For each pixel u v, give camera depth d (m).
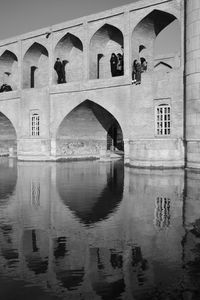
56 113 26.89
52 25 27.08
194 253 5.92
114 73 25.12
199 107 17.83
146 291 4.64
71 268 5.38
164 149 19.14
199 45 17.81
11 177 16.78
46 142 27.42
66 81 28.73
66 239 6.78
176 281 4.91
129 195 11.38
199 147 17.89
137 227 7.52
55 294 4.59
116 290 4.68
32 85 30.98
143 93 20.83
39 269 5.34
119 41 25.94
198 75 17.84
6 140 34.72
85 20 25.20
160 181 14.33
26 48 29.08
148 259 5.67
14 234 7.13
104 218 8.35
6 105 30.16
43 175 17.61
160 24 23.33
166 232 7.11
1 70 32.53
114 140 35.19
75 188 13.16
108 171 19.44
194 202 10.06
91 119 28.48
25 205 10.01
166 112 20.09
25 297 4.51
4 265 5.54
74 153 28.44
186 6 18.81
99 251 6.06
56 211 9.19
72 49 28.36
